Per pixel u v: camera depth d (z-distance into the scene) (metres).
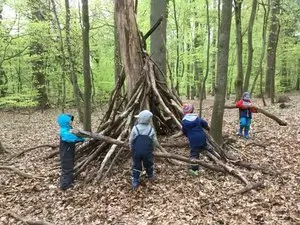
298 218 2.55
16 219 2.83
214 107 3.94
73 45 8.30
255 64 12.22
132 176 3.25
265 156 3.98
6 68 9.19
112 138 3.66
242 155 3.95
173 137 4.13
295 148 4.26
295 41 11.72
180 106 4.27
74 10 8.02
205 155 3.73
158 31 4.99
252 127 5.66
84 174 3.61
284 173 3.45
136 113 3.93
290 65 13.57
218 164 3.47
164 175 3.42
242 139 4.68
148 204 2.90
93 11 8.76
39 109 10.33
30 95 8.61
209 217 2.64
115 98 4.20
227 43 3.78
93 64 10.72
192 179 3.31
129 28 4.14
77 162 3.84
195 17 9.79
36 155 4.57
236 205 2.81
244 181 3.19
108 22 9.02
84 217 2.79
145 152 3.13
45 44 8.33
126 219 2.70
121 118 3.81
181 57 10.12
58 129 6.88
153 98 4.16
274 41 10.57
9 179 3.69
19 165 4.17
